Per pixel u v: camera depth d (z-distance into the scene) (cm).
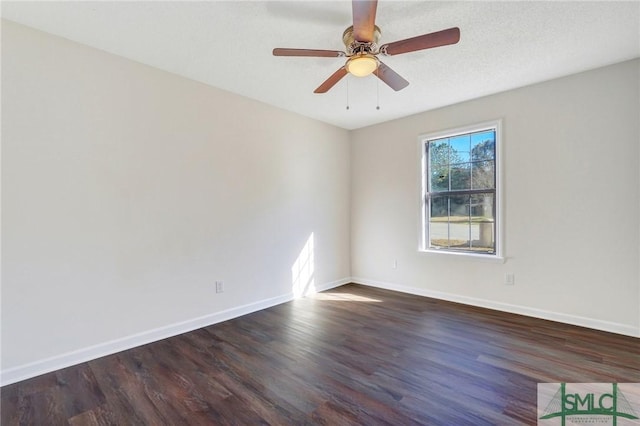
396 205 433
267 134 368
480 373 218
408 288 425
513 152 330
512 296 337
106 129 250
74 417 178
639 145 266
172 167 288
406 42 187
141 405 188
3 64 208
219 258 323
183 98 296
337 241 464
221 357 246
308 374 220
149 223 274
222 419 175
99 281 248
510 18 208
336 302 385
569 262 301
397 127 428
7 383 209
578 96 292
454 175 385
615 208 278
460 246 381
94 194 245
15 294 213
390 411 179
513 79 304
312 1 193
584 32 225
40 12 201
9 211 210
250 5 196
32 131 218
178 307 293
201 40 236
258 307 358
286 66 277
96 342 246
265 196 366
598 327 288
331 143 453
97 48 246
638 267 269
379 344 266
